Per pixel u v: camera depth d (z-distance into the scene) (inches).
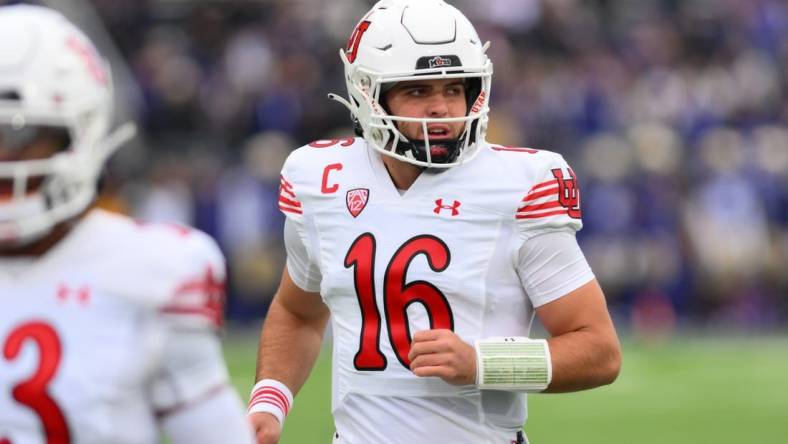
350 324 486.6
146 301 327.6
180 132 1833.2
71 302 325.7
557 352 462.9
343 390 490.0
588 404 1246.9
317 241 497.4
